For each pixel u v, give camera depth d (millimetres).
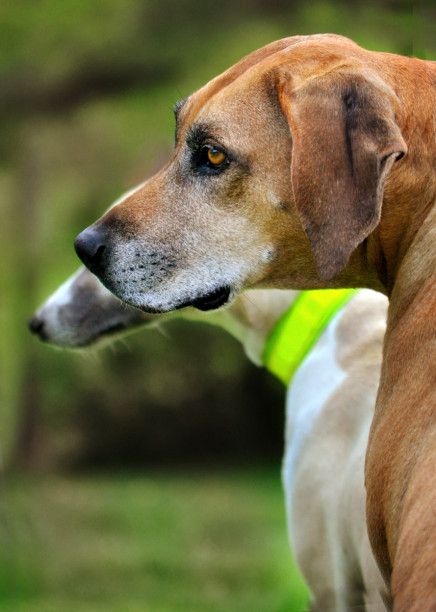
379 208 3648
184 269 4340
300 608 8055
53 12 18625
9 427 19578
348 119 3793
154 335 18547
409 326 3850
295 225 4215
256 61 4375
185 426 19031
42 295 20359
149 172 8094
